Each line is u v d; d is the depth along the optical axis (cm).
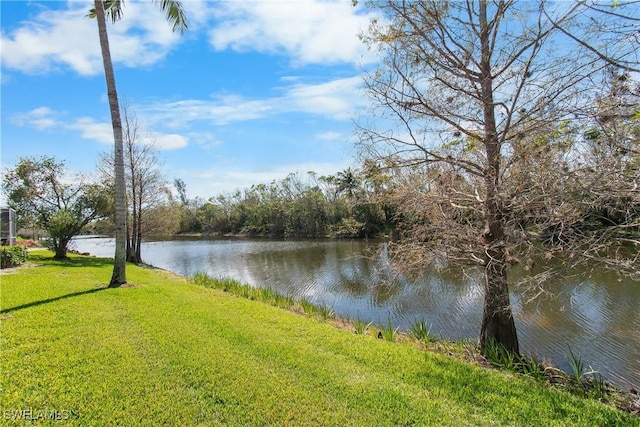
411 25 547
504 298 588
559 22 448
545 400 389
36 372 392
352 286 1511
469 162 565
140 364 427
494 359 549
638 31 362
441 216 590
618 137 402
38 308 643
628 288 1169
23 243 2378
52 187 1662
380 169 600
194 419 324
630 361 718
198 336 535
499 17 526
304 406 353
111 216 1719
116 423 313
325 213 4938
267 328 605
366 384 406
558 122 465
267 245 3731
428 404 367
